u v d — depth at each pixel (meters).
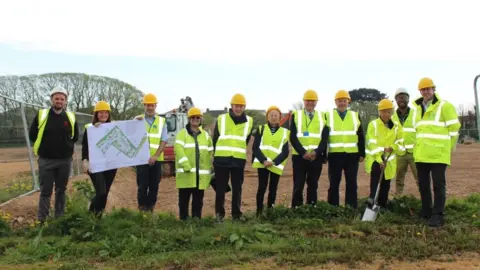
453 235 7.10
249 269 5.89
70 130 8.32
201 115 8.68
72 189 12.06
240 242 6.77
